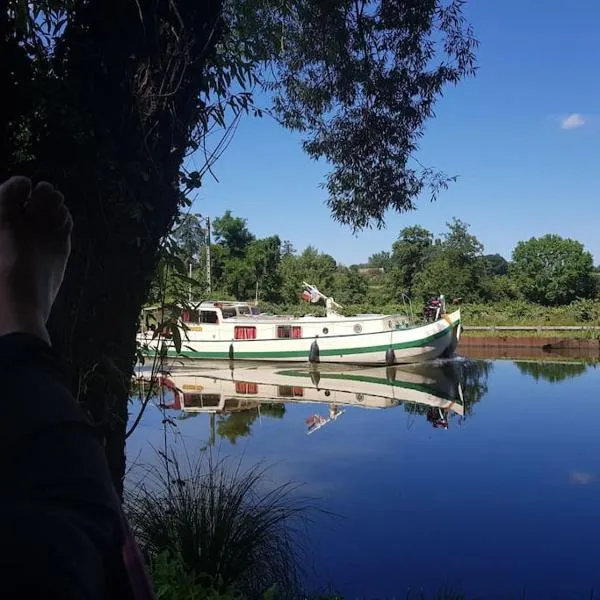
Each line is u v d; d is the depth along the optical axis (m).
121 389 2.84
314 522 6.66
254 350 23.47
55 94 2.46
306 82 6.39
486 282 40.25
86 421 0.82
